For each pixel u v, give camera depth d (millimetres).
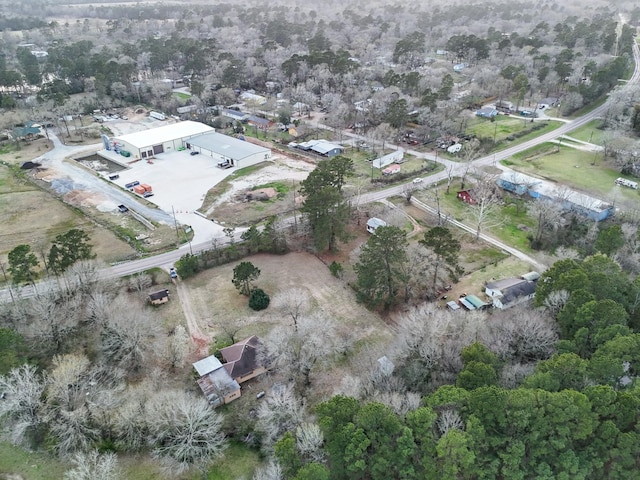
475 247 87250
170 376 60000
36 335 61344
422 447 41219
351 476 41156
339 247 88062
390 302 71875
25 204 103812
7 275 79000
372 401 46625
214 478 47594
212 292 76062
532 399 42094
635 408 41656
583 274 58969
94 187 111812
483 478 40281
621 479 40031
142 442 50125
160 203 104375
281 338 60906
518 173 113188
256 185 112312
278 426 50125
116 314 62531
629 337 48625
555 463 40719
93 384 55250
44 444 50469
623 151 114062
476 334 58062
